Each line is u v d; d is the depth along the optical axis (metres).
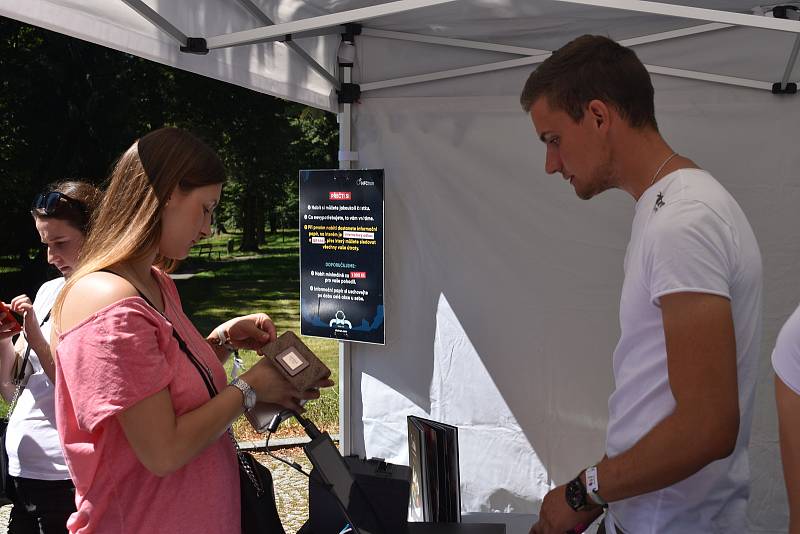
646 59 3.03
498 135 3.22
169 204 1.41
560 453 3.24
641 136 1.46
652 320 1.38
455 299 3.31
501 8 2.78
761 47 2.91
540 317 3.23
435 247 3.32
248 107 14.45
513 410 3.28
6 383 2.31
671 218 1.32
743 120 2.98
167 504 1.39
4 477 2.32
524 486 3.29
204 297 15.28
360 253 3.34
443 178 3.29
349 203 3.34
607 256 3.15
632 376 1.43
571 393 3.21
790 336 1.13
